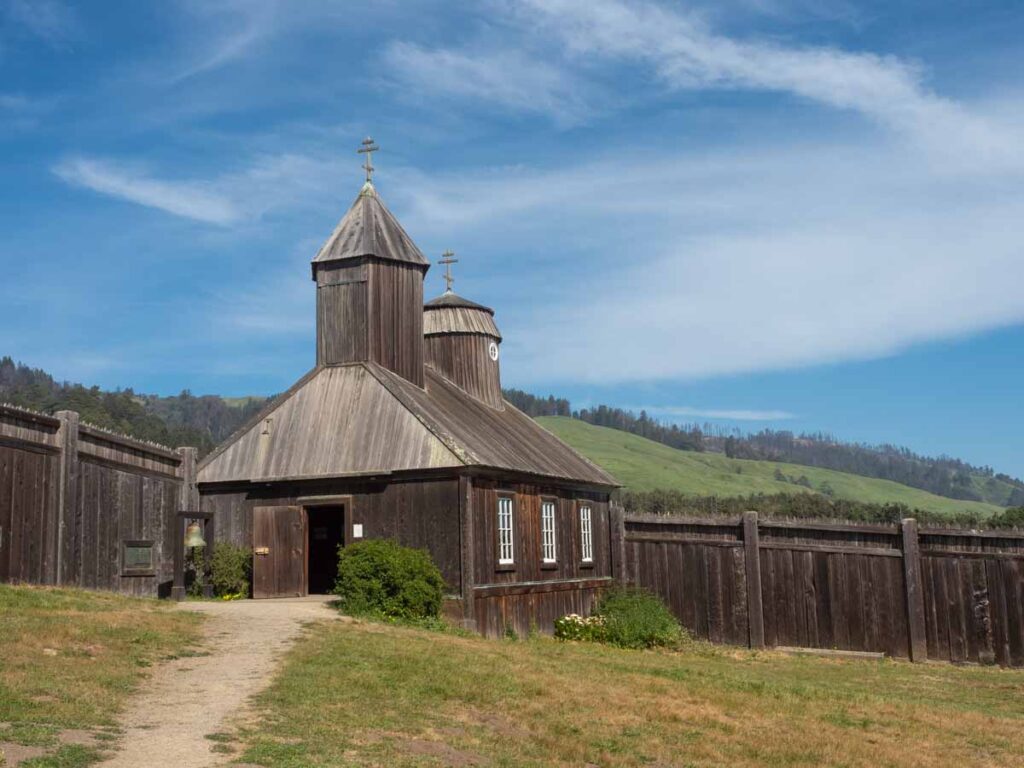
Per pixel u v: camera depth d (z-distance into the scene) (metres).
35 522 21.16
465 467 26.36
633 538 34.09
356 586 23.84
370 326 30.00
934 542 30.81
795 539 32.19
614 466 199.50
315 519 33.72
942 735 17.80
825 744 15.95
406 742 12.75
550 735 14.48
